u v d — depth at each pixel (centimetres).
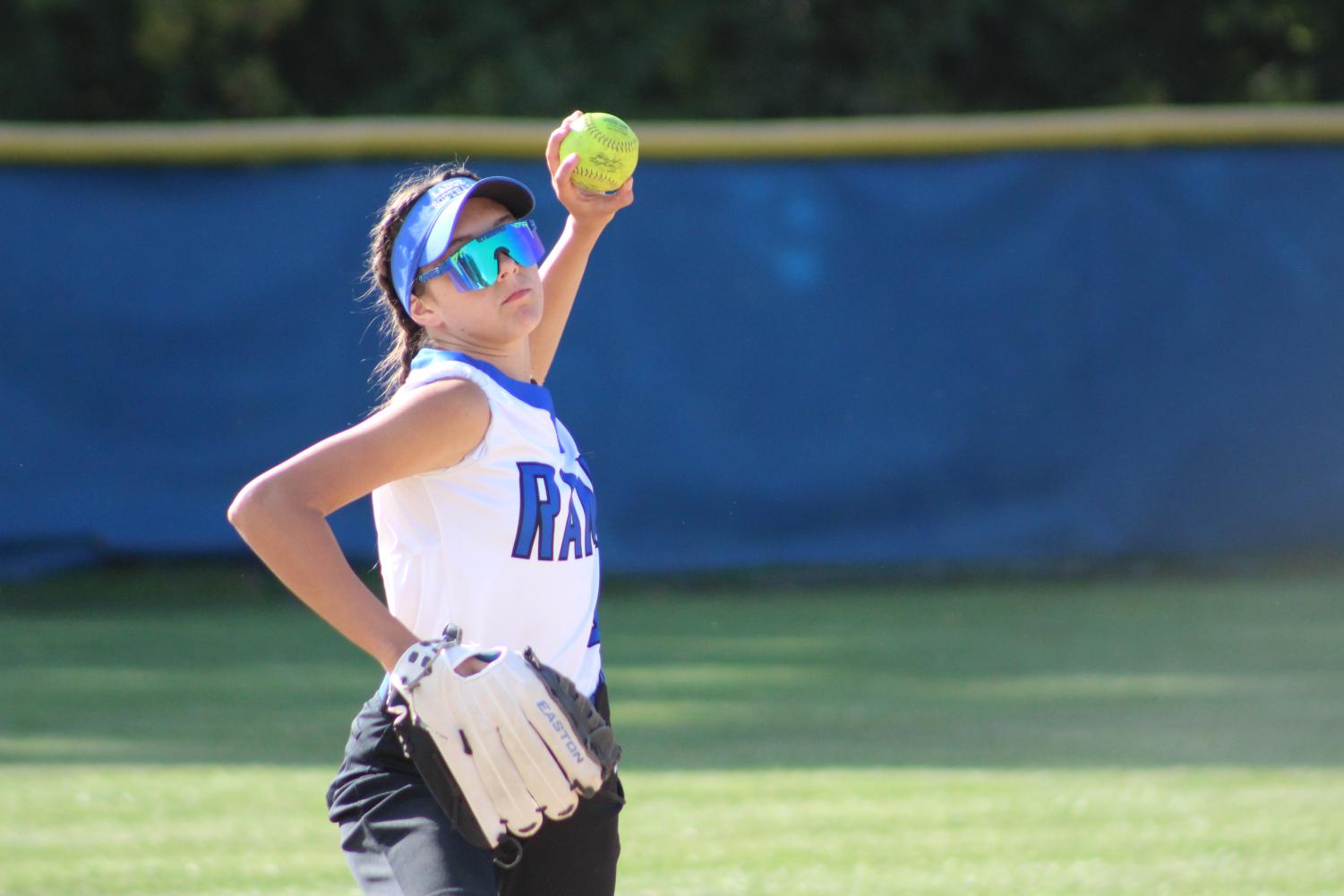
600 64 5650
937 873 1727
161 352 4072
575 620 1048
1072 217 4266
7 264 4022
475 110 5503
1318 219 4306
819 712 2727
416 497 1019
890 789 2141
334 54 5559
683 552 4209
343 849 1020
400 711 972
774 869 1747
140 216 4062
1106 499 4288
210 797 2138
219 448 4094
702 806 2045
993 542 4269
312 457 948
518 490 1012
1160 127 4259
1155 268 4281
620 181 1273
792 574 4288
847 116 5772
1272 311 4306
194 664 3259
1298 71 6216
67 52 5344
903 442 4256
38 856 1827
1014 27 5947
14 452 4034
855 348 4241
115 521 4066
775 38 5738
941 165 4247
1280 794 2095
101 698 2889
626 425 4188
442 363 1021
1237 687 2903
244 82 5359
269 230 4097
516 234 1066
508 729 956
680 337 4203
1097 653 3300
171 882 1719
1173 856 1786
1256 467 4312
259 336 4097
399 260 1077
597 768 977
